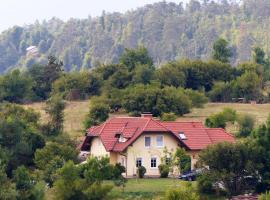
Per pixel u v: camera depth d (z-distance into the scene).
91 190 178.88
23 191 173.50
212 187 198.50
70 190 178.50
